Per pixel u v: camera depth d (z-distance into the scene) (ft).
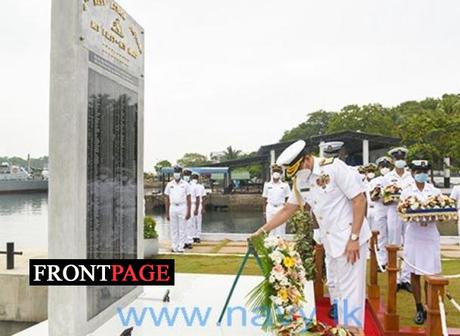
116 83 13.80
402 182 23.06
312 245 17.69
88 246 11.98
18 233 58.49
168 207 32.14
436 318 11.40
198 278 17.85
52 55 11.29
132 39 15.14
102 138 12.85
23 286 18.57
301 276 10.94
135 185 15.58
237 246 34.06
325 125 176.76
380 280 21.42
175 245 31.58
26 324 18.51
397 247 13.96
